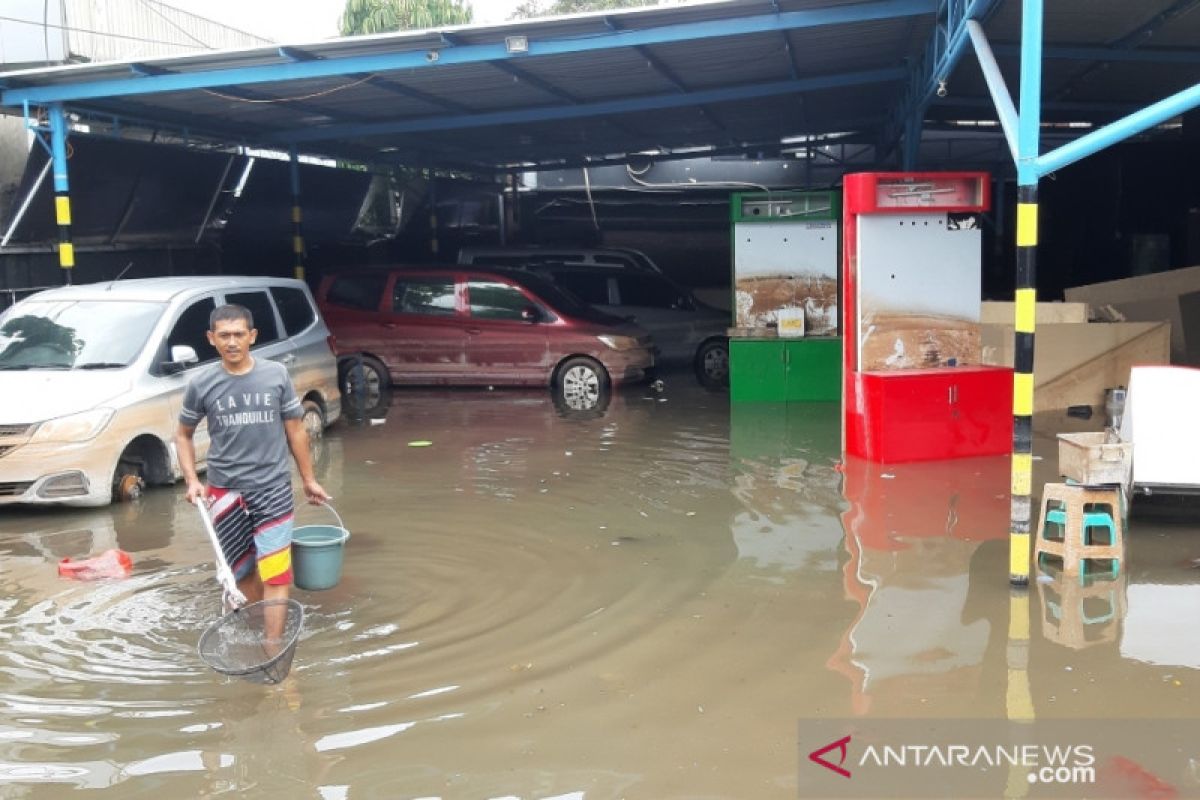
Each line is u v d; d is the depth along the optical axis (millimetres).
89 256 14289
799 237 12344
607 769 3928
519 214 22562
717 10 10109
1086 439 6434
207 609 5738
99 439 7758
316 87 12078
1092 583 5871
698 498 7938
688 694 4555
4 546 6980
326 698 4578
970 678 4648
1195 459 6520
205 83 11188
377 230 20594
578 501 7938
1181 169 17297
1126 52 11195
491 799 3734
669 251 22484
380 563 6496
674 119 16594
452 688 4660
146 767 3996
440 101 13516
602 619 5473
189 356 8336
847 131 19891
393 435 10859
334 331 13891
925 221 9047
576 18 10141
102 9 16109
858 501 7730
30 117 11703
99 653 5125
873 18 10148
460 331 13703
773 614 5484
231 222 16828
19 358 8445
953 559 6344
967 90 14500
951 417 9047
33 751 4129
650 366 14000
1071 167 18406
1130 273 17281
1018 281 5605
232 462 5227
